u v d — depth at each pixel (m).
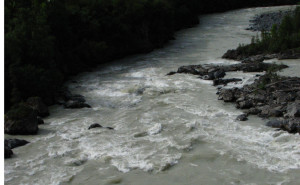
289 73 27.19
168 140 17.67
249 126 18.81
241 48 36.28
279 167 14.83
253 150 16.25
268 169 14.73
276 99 21.61
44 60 27.14
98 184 14.21
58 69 30.16
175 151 16.55
